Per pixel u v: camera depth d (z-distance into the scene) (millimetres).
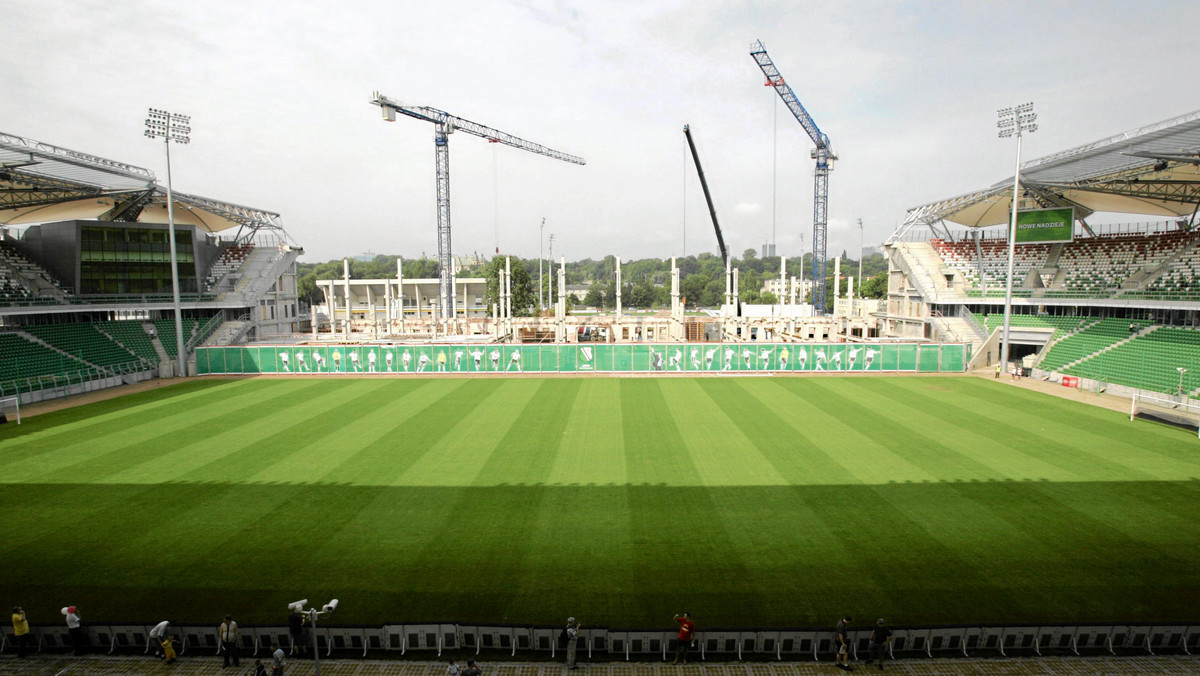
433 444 34344
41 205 60188
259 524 23938
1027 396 47719
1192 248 57750
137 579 20047
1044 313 64438
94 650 17172
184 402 46375
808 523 23828
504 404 45062
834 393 49094
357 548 22000
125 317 64938
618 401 46125
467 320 89000
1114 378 49219
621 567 20641
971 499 26094
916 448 33281
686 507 25375
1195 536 22609
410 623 17000
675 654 16922
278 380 56844
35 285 58969
